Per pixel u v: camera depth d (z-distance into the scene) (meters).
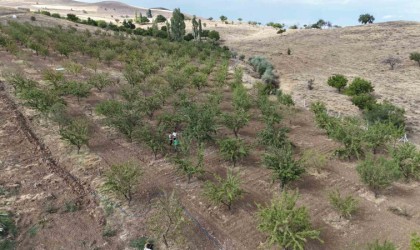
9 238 13.01
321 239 13.62
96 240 13.20
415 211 15.34
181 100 25.92
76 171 17.48
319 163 19.03
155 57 40.69
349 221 14.66
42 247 12.77
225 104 28.53
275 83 43.00
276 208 13.20
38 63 35.31
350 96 36.56
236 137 22.14
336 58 58.41
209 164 18.97
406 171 17.80
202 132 20.59
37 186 16.11
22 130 21.17
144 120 23.97
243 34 92.00
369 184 16.69
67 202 15.17
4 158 18.11
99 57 39.09
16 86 26.62
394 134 20.94
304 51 64.12
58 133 21.23
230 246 13.22
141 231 13.68
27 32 46.84
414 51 58.69
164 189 16.45
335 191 16.70
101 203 15.19
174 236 13.48
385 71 49.56
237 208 15.35
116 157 19.12
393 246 12.03
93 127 22.56
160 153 19.83
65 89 26.47
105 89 29.81
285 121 25.81
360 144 19.83
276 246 13.18
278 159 17.17
